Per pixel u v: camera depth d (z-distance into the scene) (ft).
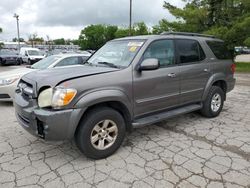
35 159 11.80
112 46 15.07
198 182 9.86
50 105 10.42
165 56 14.24
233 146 13.16
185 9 68.44
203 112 17.70
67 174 10.49
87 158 11.87
